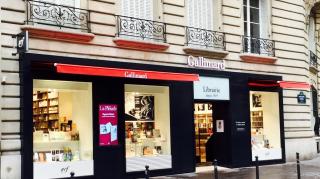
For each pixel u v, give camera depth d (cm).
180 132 1688
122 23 1558
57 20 1403
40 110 1415
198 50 1741
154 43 1606
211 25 1856
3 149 1272
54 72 1399
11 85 1302
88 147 1477
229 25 1884
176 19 1706
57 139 1432
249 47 1964
